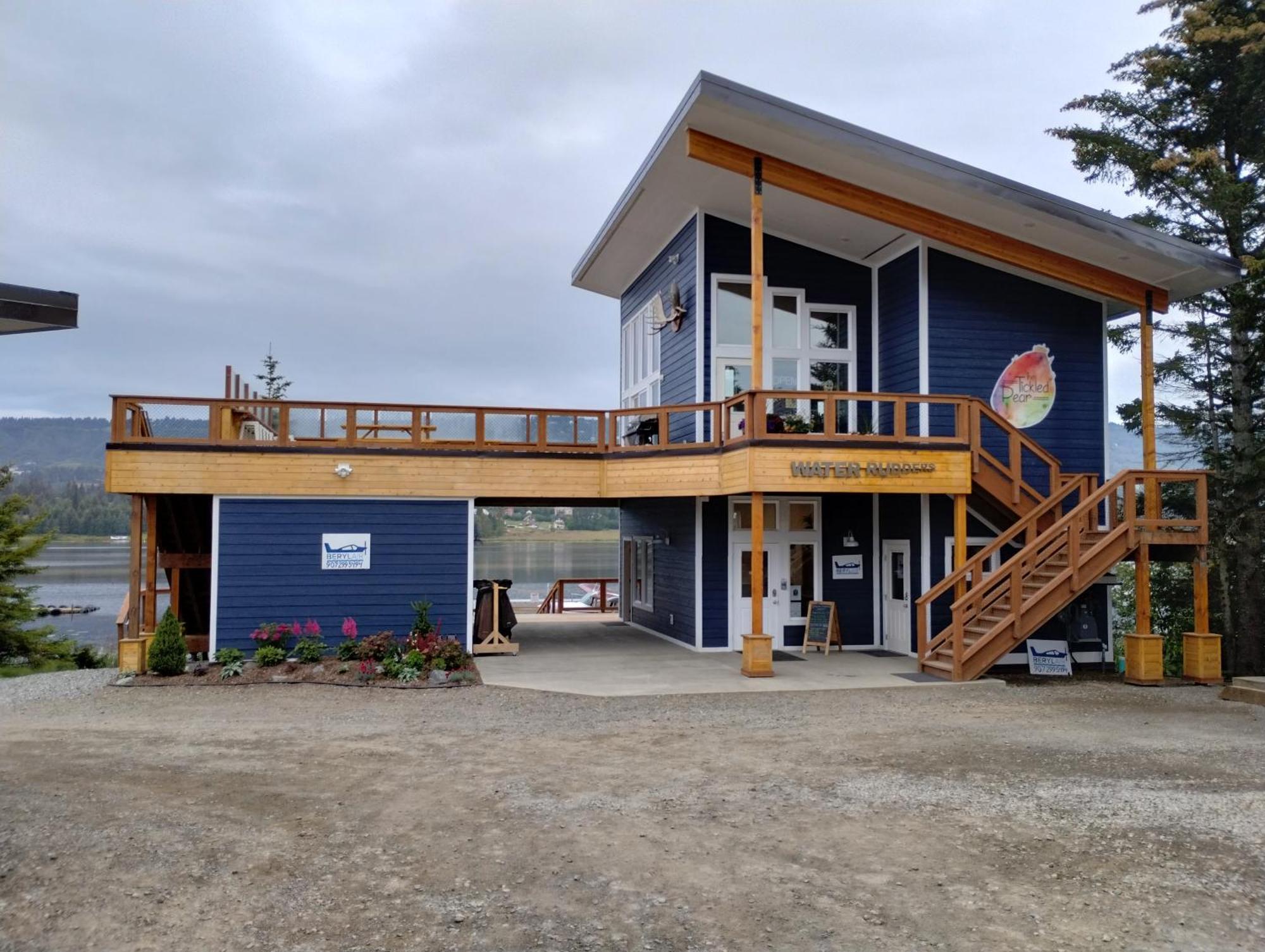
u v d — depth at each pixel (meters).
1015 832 6.38
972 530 15.54
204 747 8.93
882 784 7.58
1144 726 10.23
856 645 16.78
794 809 6.89
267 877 5.55
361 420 16.56
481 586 16.17
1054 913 5.11
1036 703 11.70
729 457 14.08
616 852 5.98
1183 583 21.47
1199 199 19.09
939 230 14.97
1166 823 6.59
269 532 14.28
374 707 11.19
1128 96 20.38
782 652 16.06
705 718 10.52
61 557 107.75
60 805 6.84
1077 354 16.25
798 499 16.80
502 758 8.49
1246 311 18.25
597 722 10.29
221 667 13.48
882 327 17.02
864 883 5.50
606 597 26.48
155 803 6.96
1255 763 8.43
